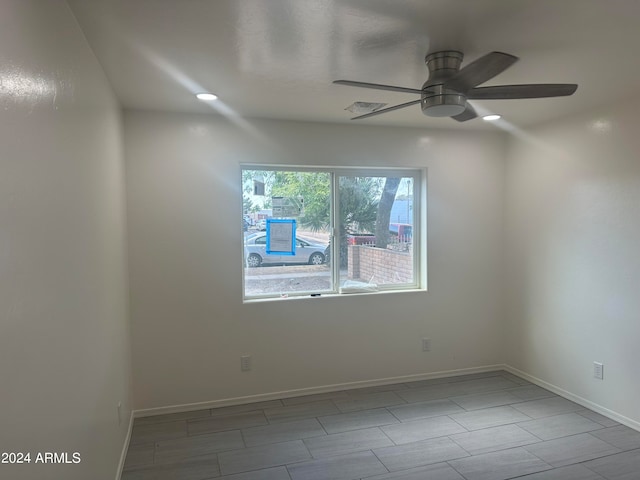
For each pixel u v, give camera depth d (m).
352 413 3.33
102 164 2.24
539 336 3.86
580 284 3.44
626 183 3.05
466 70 1.93
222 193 3.42
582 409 3.38
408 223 4.12
